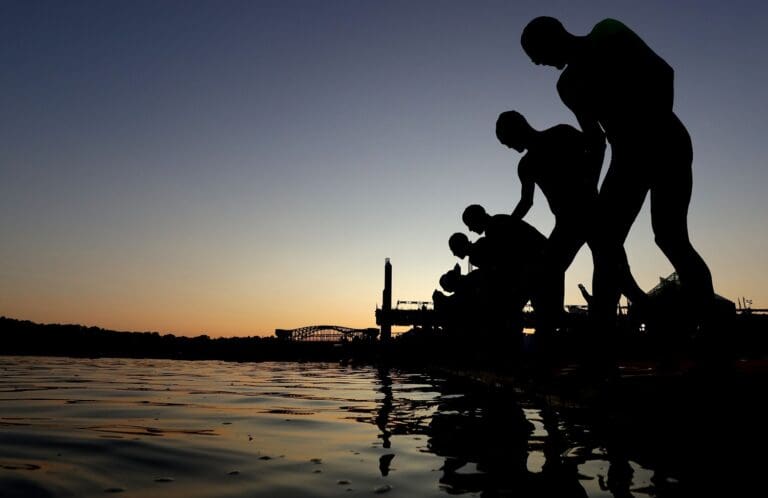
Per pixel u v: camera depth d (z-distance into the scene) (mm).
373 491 1567
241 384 6488
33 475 1772
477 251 6160
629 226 3627
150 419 3193
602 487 1527
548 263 4203
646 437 2188
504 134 4820
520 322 5258
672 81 3395
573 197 4305
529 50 3822
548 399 3672
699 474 1626
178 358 20656
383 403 4055
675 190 3402
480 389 5070
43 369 9773
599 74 3488
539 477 1680
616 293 3619
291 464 1936
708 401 2396
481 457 2008
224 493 1557
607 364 3551
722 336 3184
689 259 3418
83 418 3250
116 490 1594
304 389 5637
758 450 1842
